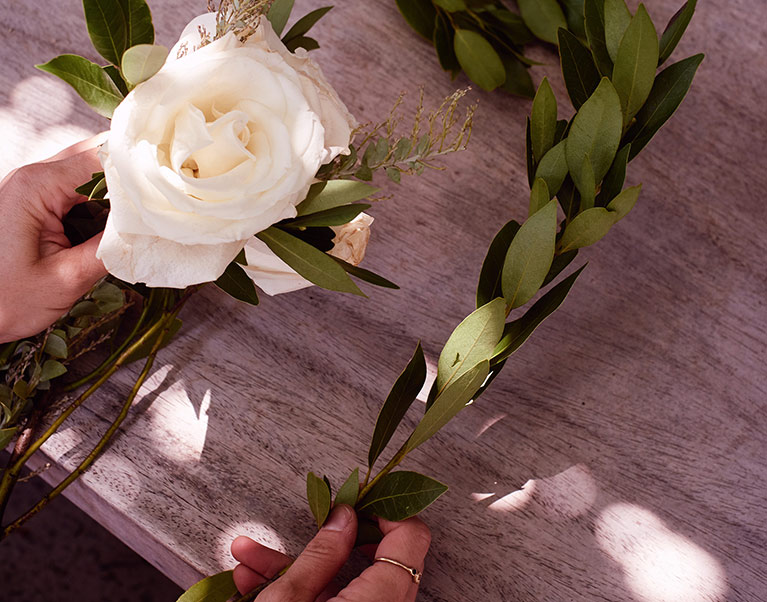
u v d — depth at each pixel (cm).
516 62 63
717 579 59
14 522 57
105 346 60
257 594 54
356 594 53
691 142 64
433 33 63
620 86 54
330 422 60
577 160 53
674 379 61
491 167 63
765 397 61
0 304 53
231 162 45
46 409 59
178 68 44
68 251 53
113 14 45
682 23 55
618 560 59
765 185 63
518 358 61
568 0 63
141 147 44
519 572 58
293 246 48
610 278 62
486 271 54
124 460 59
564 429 60
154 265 46
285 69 45
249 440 60
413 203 62
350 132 49
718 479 60
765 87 65
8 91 63
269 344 61
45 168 53
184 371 60
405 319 61
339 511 54
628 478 60
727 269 62
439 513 59
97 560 83
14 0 64
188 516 58
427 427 52
